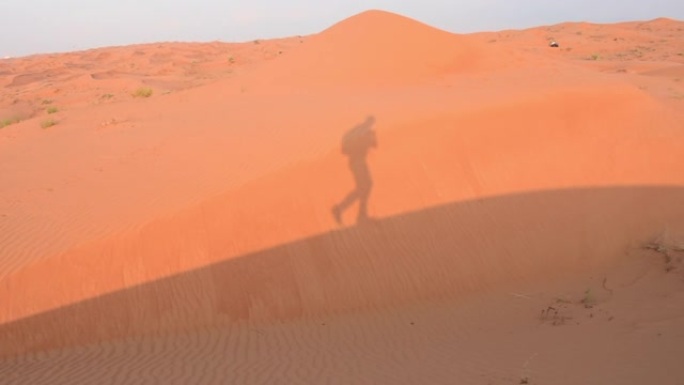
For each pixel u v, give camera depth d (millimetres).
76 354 8523
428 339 8922
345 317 9922
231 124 15953
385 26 25750
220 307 9617
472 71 23594
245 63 60875
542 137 13836
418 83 21375
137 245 9773
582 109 14719
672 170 13812
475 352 8055
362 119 13805
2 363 8289
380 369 7738
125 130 17453
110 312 9164
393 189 11797
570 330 8539
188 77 48094
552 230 12055
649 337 7551
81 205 11156
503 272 11266
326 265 10445
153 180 12039
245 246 10273
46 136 18875
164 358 8328
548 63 25312
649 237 12297
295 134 13648
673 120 15273
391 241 11016
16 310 8844
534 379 6734
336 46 25719
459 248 11297
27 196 11938
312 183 11414
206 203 10555
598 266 11703
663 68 30969
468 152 12953
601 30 75438
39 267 9172
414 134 12875
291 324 9641
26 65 77125
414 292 10602
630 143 14203
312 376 7637
